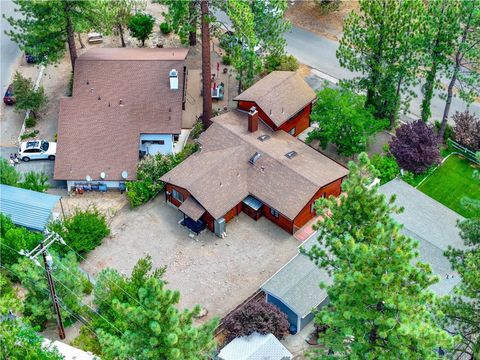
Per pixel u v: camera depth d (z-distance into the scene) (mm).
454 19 64438
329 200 47375
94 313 54531
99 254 61969
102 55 74062
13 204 61281
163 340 38969
